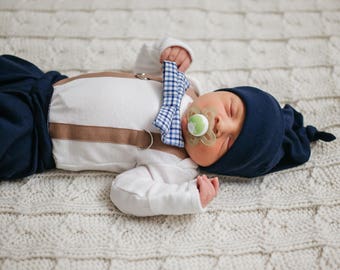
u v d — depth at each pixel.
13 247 0.88
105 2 1.34
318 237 0.92
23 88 0.95
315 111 1.14
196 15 1.34
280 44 1.28
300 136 1.03
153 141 0.95
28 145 0.93
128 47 1.25
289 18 1.35
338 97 1.16
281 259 0.89
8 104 0.90
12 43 1.23
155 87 1.00
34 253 0.88
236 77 1.21
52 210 0.94
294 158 1.00
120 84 0.99
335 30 1.31
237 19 1.34
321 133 1.04
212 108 0.91
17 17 1.28
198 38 1.29
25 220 0.92
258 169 0.97
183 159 0.96
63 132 0.96
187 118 0.93
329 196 0.98
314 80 1.20
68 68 1.20
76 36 1.26
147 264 0.88
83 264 0.87
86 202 0.96
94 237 0.91
